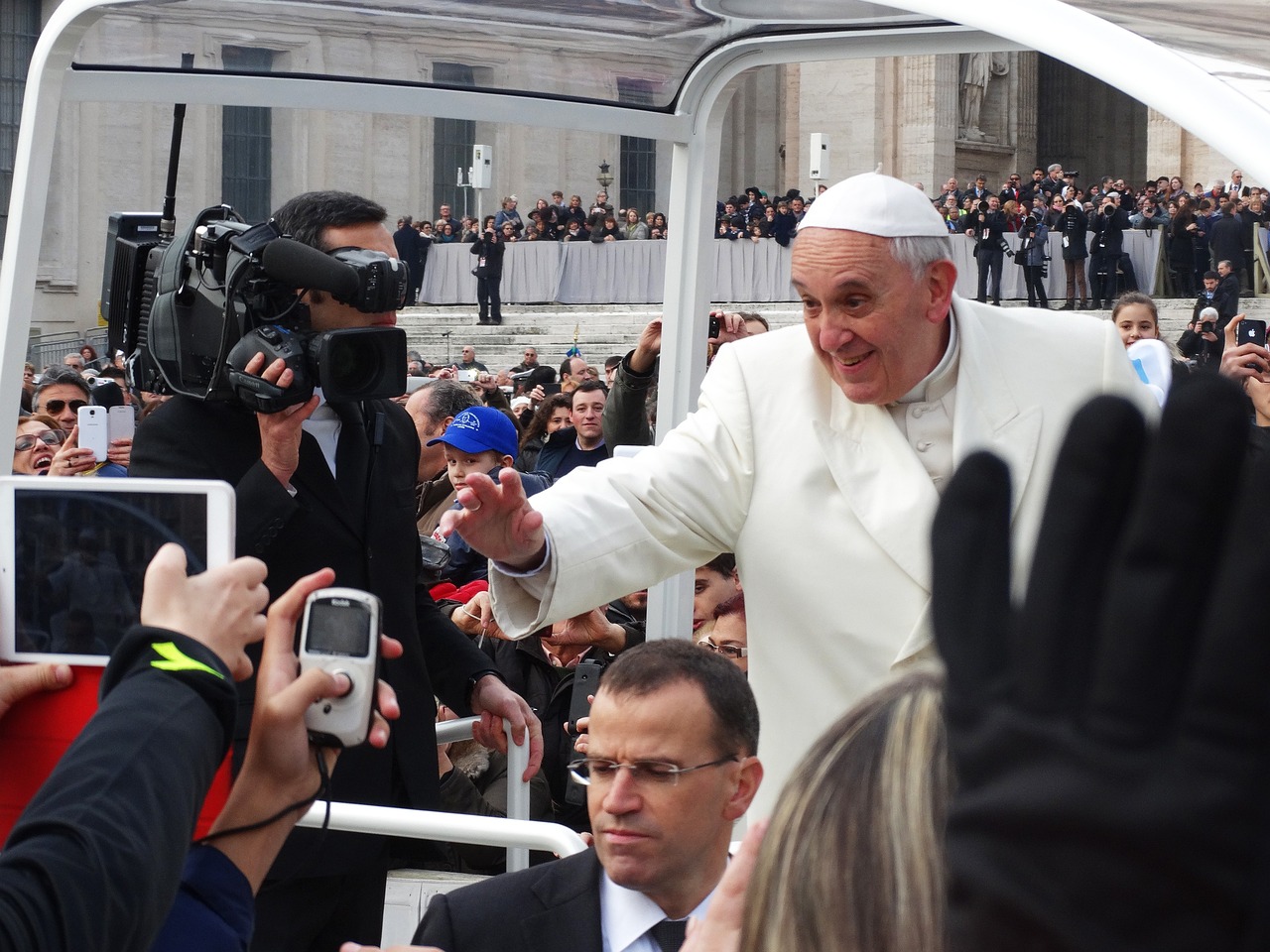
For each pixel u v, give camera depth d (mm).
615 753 2170
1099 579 540
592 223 29641
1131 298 5805
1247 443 516
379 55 3326
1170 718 517
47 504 1694
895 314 2357
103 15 3000
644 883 2172
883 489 2459
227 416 2891
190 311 2879
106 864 1192
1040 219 25938
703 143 3619
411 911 2980
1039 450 2459
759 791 2586
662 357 3697
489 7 3146
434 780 2994
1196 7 2154
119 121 31469
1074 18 1925
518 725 3070
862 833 797
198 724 1304
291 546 2812
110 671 1359
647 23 3234
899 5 2084
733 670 2242
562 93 3564
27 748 1672
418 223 30359
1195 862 500
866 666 2467
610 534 2475
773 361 2617
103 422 5098
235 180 33000
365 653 1448
